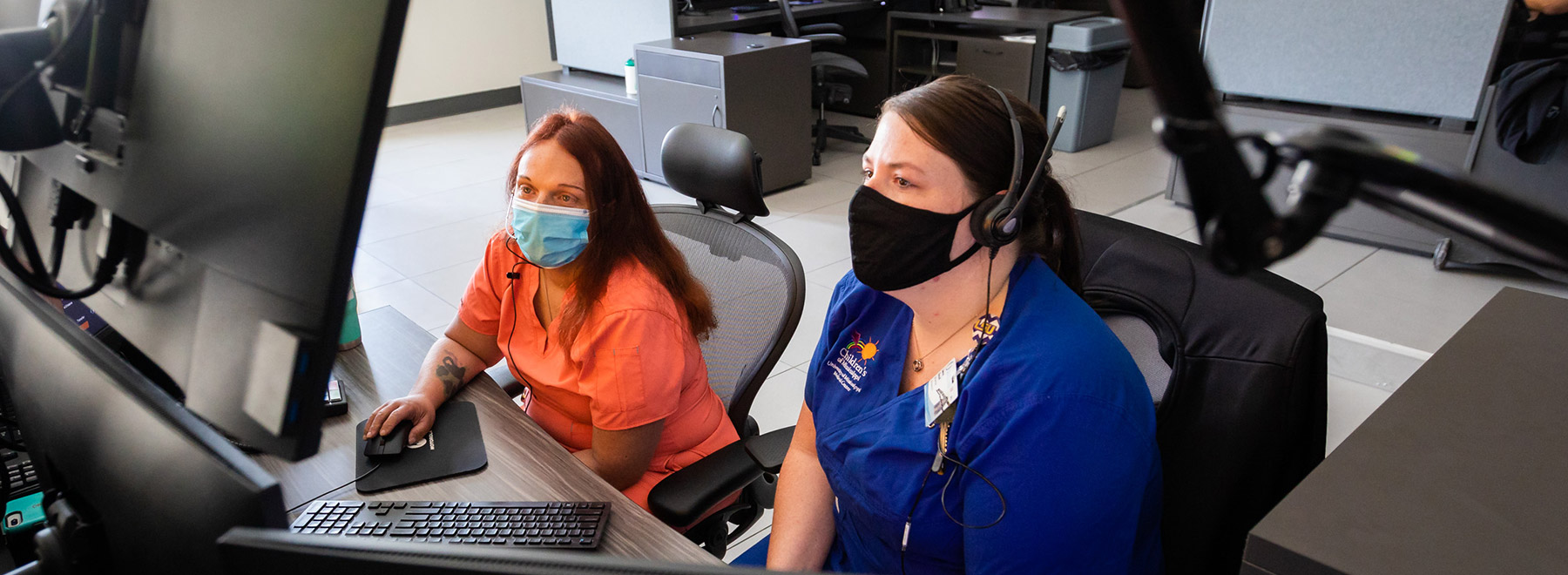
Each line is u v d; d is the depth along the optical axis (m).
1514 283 3.31
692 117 4.48
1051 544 0.94
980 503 0.97
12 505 1.07
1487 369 0.76
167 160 0.50
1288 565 0.57
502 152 5.65
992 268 1.02
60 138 0.58
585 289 1.37
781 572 0.38
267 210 0.44
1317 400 1.04
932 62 6.11
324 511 1.11
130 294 0.55
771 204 4.47
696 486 1.32
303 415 0.43
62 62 0.55
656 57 4.54
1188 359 1.10
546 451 1.26
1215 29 3.86
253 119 0.44
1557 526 0.57
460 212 4.43
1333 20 3.55
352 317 1.55
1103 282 1.20
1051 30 5.17
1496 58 3.24
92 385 0.58
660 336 1.37
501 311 1.51
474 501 1.14
